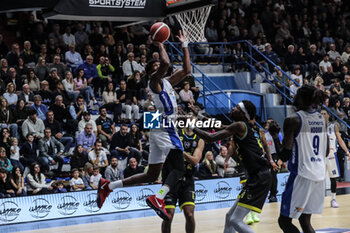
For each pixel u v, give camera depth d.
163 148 5.92
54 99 13.91
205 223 9.32
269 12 20.55
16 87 14.00
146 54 16.88
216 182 12.98
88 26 17.64
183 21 13.34
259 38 19.03
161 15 12.73
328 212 10.07
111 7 11.93
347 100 17.12
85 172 12.12
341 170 15.50
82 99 13.90
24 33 16.72
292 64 19.03
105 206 11.80
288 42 20.09
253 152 6.36
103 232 8.88
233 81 18.23
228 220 6.57
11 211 10.88
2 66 14.08
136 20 12.90
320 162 5.90
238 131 6.31
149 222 9.85
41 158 12.15
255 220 9.21
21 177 11.53
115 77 16.11
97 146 12.50
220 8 19.50
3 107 12.65
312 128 5.85
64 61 15.99
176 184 6.66
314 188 5.87
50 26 17.11
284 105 16.36
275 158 12.05
